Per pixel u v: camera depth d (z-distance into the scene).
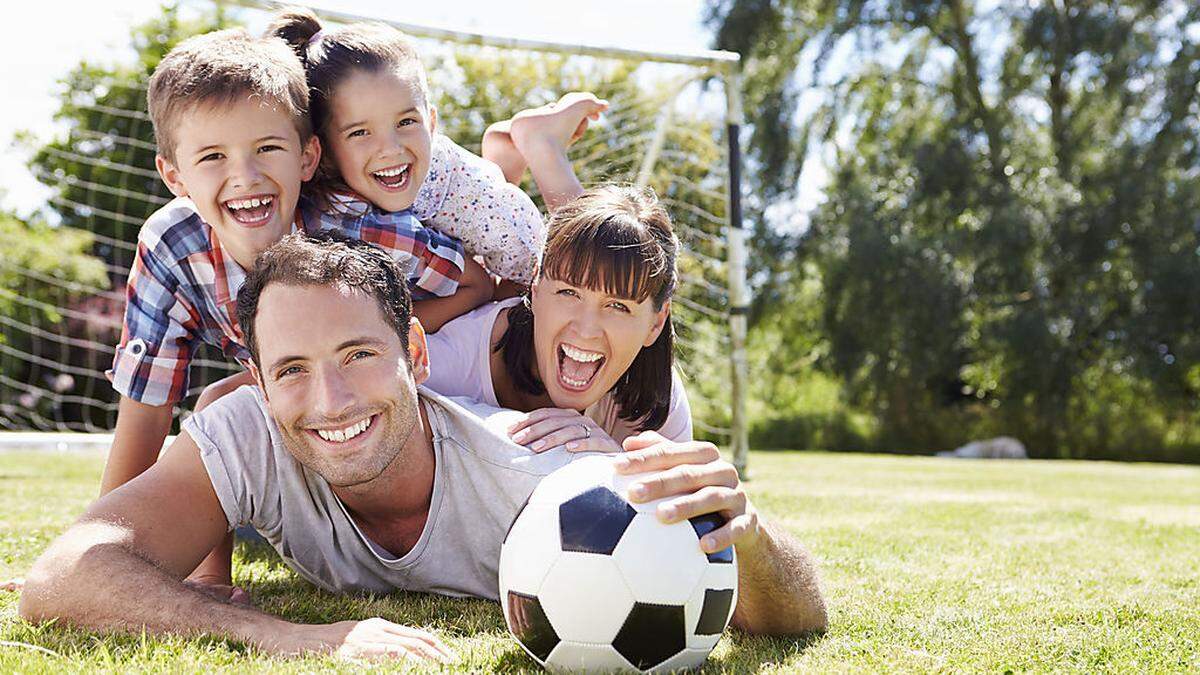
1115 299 18.39
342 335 2.05
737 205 7.71
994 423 18.44
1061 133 19.23
